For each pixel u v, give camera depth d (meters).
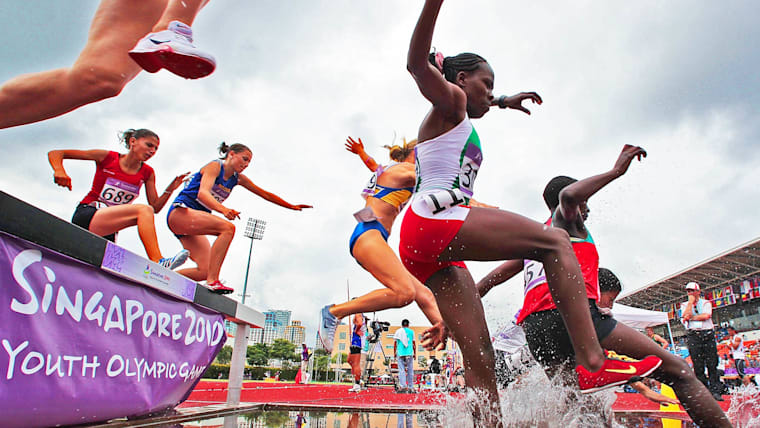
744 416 3.02
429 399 6.07
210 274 3.55
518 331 3.66
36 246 1.86
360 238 3.14
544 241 1.76
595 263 2.34
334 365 53.12
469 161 2.01
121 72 1.69
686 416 3.72
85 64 1.62
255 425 2.73
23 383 1.79
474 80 2.17
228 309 3.68
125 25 1.67
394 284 3.00
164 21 1.75
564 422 2.27
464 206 1.85
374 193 3.38
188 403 3.98
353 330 8.89
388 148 3.64
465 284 2.14
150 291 2.64
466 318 2.09
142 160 3.79
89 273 2.15
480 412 2.01
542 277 2.41
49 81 1.61
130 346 2.46
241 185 4.50
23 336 1.79
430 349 2.62
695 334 6.70
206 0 1.96
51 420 1.94
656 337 7.70
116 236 3.57
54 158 3.29
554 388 2.37
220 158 4.26
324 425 2.84
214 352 3.50
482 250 1.81
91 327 2.16
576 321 1.71
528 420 2.27
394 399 6.00
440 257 1.89
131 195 3.81
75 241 2.03
